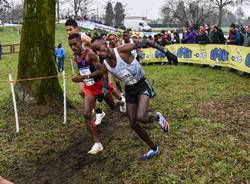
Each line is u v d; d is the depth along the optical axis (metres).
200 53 15.51
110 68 5.15
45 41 8.48
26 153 6.44
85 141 6.75
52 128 7.51
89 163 5.87
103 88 5.80
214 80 11.57
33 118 7.98
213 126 6.60
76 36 5.94
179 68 15.35
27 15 8.46
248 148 5.50
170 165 5.24
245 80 11.33
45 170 5.85
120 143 6.32
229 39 13.73
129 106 5.34
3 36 44.50
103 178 5.30
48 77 8.33
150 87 5.32
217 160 5.20
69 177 5.55
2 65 21.97
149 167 5.29
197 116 7.37
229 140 5.86
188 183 4.70
